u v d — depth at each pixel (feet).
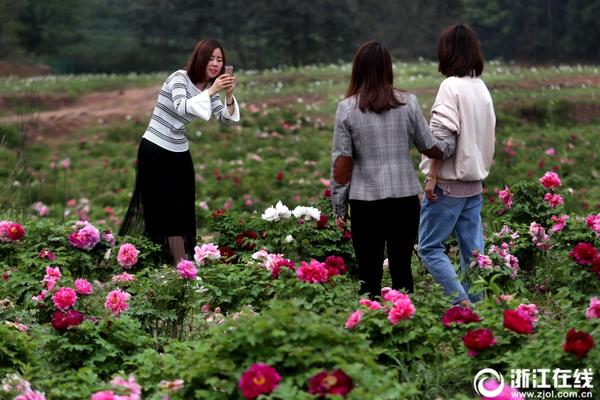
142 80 145.59
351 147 26.03
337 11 189.57
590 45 202.28
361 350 18.25
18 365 22.16
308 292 23.41
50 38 215.72
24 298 29.19
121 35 221.46
